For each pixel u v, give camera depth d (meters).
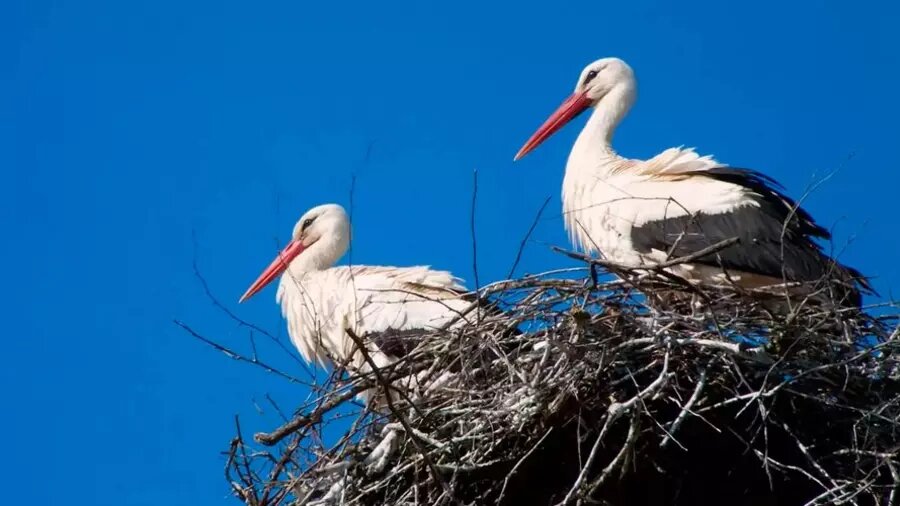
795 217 16.39
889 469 13.34
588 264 13.59
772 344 13.49
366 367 16.47
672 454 13.64
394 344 16.34
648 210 16.58
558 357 13.15
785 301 15.02
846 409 13.63
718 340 13.12
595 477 13.53
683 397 13.34
